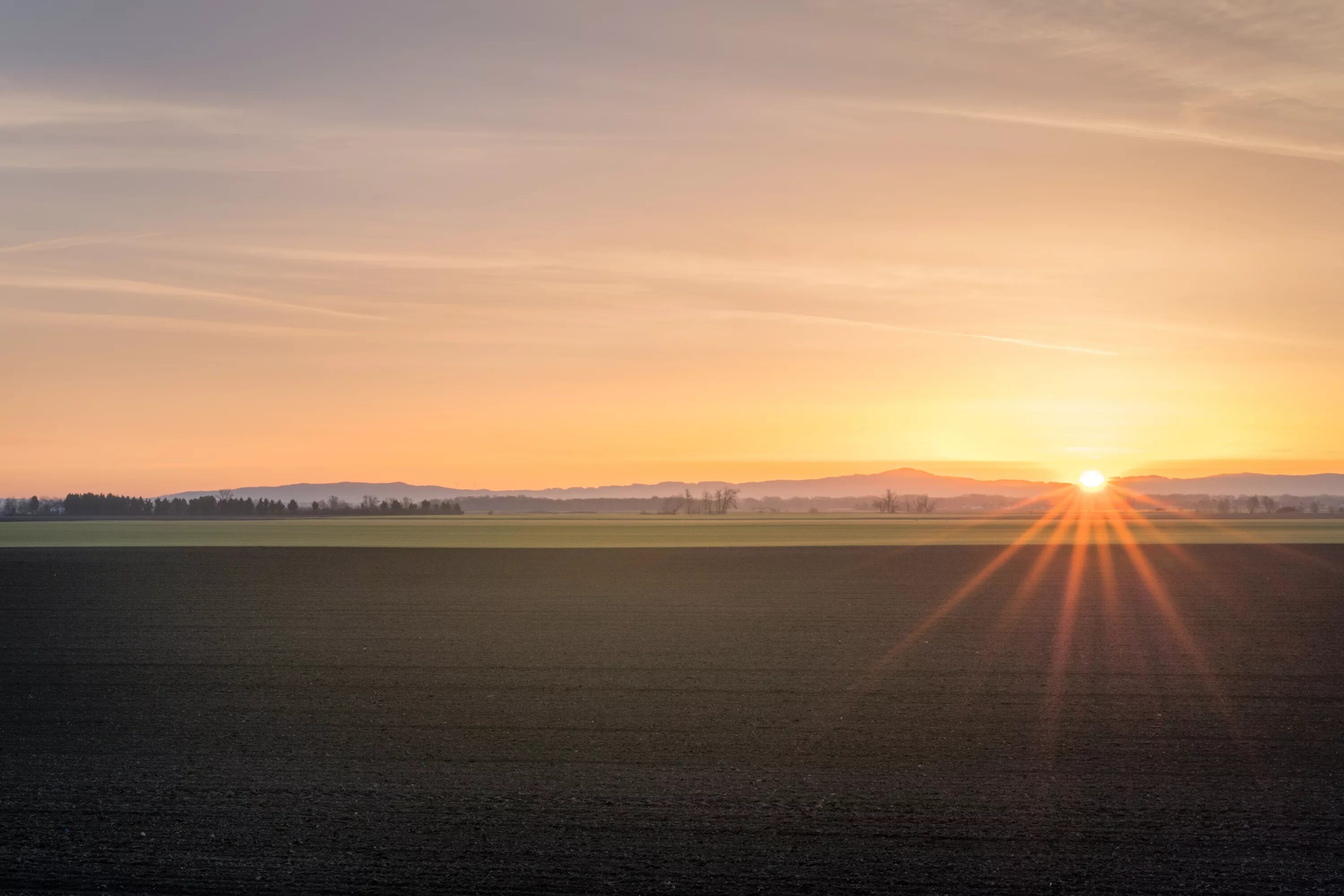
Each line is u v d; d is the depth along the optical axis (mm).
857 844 10484
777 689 18547
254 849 10367
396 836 10727
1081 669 20562
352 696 17922
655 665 21000
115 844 10500
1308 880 9531
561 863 9984
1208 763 13477
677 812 11484
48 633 25766
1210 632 25828
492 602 32750
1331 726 15594
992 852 10266
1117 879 9586
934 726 15656
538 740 14758
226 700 17625
